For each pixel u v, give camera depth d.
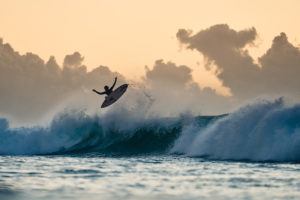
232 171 71.19
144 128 142.25
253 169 74.31
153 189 52.09
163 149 125.38
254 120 103.50
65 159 104.62
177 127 134.25
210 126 119.50
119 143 141.88
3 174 67.50
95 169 75.06
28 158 109.00
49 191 50.94
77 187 53.72
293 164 82.94
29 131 158.12
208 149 109.44
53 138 155.25
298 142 92.06
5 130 158.88
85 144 151.00
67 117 156.75
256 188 52.91
